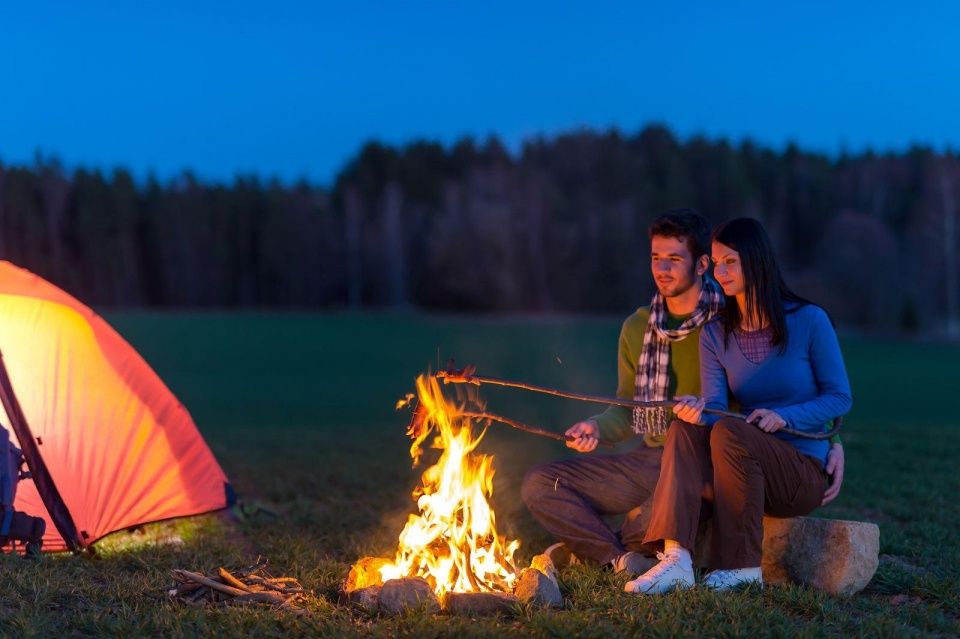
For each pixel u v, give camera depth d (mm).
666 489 4312
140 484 5672
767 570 4480
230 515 6332
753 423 4332
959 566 4738
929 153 84312
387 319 60812
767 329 4465
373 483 8016
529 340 45719
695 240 4621
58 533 5430
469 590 4211
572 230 73375
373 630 3637
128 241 80938
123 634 3654
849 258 64688
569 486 4785
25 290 5543
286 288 82688
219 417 17797
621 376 5066
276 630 3691
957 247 64062
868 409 21594
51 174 80375
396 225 80375
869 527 4324
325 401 21484
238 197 84625
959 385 28469
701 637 3619
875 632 3697
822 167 88188
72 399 5527
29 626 3623
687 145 92250
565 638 3600
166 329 48781
